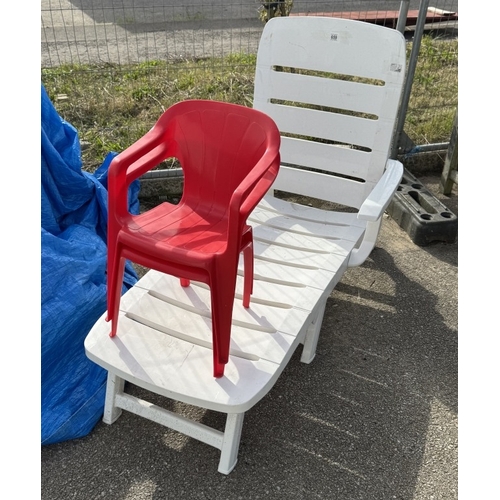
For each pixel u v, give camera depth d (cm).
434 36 586
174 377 161
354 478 172
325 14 575
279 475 172
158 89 414
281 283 198
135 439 182
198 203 191
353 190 244
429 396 203
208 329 180
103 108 382
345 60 229
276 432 186
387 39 219
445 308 249
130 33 586
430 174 367
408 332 234
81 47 535
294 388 204
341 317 241
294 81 241
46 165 217
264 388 158
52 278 187
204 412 194
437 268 276
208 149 182
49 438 174
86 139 345
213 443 168
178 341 175
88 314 195
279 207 247
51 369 187
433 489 170
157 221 178
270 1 365
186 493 165
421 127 387
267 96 249
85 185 233
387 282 264
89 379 193
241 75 438
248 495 165
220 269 149
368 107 231
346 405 198
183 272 152
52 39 553
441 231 290
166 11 670
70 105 384
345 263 214
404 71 219
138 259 157
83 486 166
